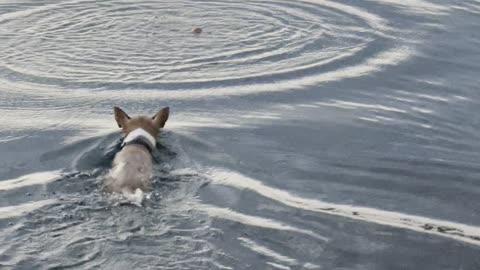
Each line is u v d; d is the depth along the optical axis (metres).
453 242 7.91
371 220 8.22
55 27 14.01
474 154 9.79
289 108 10.98
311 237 7.80
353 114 10.81
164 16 14.70
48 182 8.70
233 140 9.93
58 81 11.78
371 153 9.73
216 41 13.49
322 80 11.95
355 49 13.19
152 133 9.67
